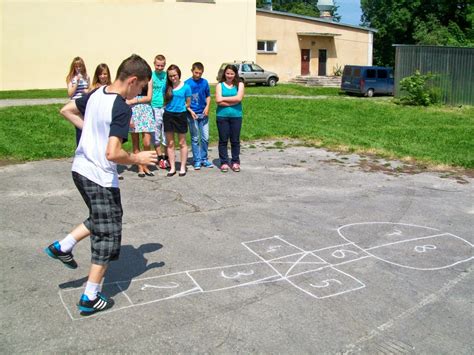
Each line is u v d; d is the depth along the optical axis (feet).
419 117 52.47
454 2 139.23
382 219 19.94
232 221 19.38
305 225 19.07
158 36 88.99
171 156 26.00
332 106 60.64
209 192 23.26
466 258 16.37
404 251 16.83
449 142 37.37
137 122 25.84
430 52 64.34
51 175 25.80
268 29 106.32
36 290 13.65
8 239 17.26
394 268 15.51
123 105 11.96
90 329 11.78
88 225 13.12
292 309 12.89
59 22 81.82
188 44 91.71
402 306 13.20
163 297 13.37
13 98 66.69
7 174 25.91
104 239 12.26
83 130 12.37
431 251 16.89
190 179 25.54
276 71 108.68
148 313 12.55
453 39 127.85
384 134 40.81
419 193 23.76
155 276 14.56
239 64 92.73
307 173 27.40
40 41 81.15
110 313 12.51
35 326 11.87
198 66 26.50
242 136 37.88
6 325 11.89
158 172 26.96
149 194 22.81
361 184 25.26
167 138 25.63
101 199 12.10
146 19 87.56
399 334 11.89
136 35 87.40
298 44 109.81
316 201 22.18
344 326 12.16
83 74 26.11
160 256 15.98
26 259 15.67
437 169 28.89
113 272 14.78
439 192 23.99
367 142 36.42
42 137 35.47
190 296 13.46
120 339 11.41
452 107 61.87
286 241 17.43
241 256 16.10
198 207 21.04
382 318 12.57
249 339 11.51
